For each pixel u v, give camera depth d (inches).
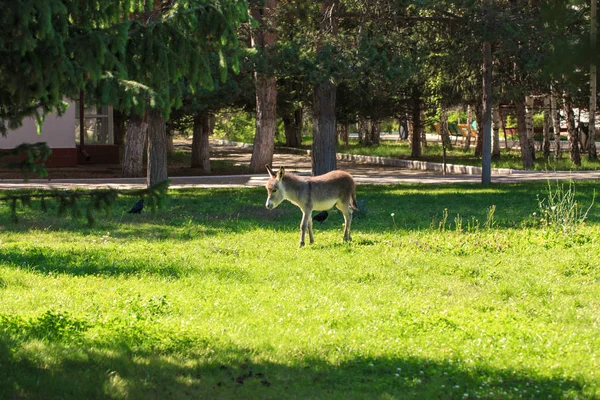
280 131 2869.1
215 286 458.3
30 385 260.4
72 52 272.8
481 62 1346.0
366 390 264.7
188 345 319.6
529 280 475.8
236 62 330.3
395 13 1050.1
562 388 267.1
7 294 430.3
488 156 1186.6
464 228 715.4
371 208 877.2
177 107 327.0
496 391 258.7
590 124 1676.9
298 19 1048.2
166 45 305.7
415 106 1866.4
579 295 438.9
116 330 337.1
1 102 277.9
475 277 495.8
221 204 908.0
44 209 286.4
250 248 615.2
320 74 921.5
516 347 317.4
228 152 2311.8
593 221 733.9
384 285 469.1
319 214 761.0
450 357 303.4
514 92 1406.3
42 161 285.6
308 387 267.0
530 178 1315.2
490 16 1068.5
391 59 1028.5
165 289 450.0
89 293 436.5
